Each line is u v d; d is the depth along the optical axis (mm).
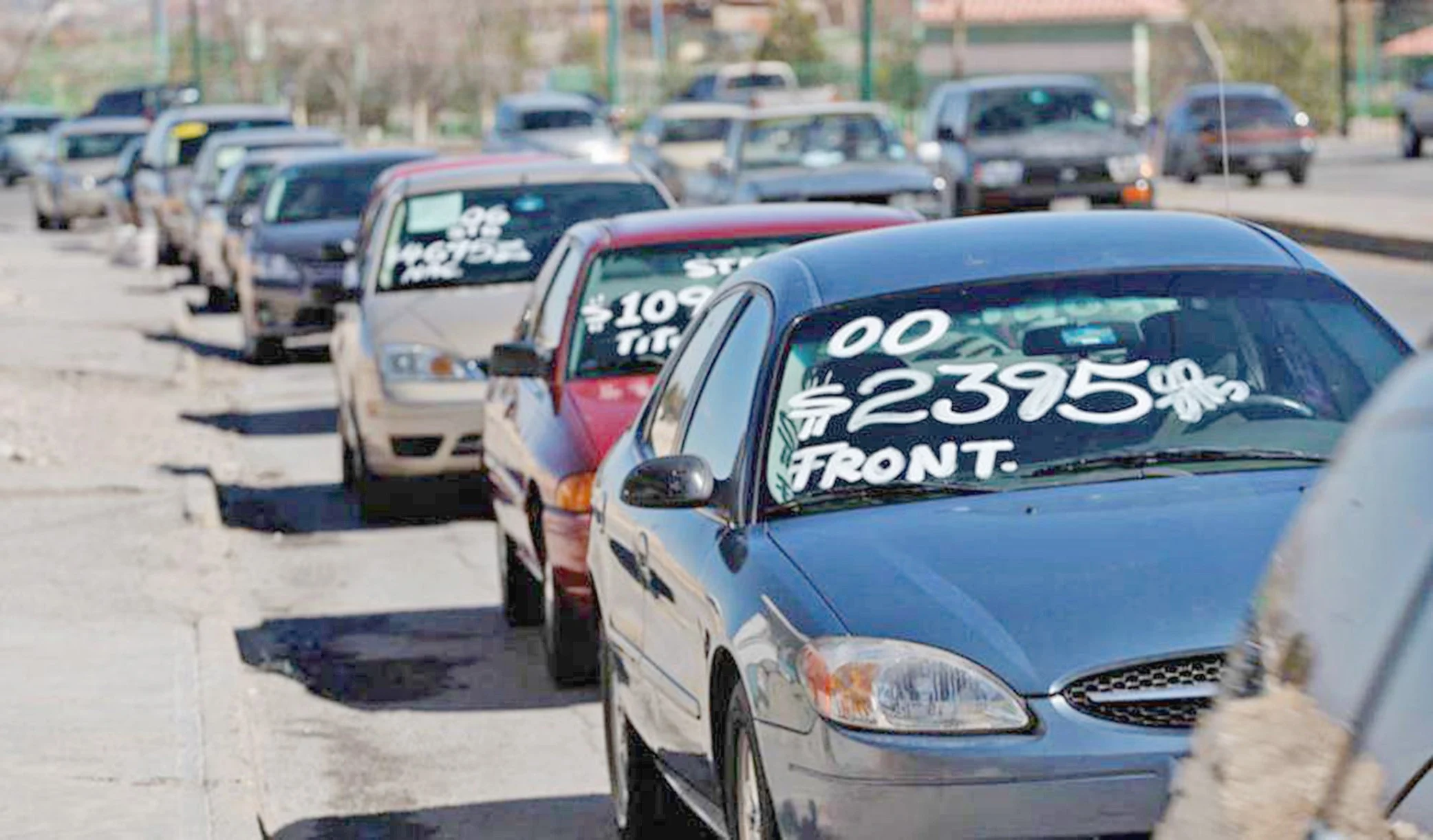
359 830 17297
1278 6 164625
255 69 171250
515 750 19438
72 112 187875
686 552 14070
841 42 191375
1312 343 14289
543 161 33844
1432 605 6652
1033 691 11398
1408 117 111500
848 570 12328
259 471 36406
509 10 178250
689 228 23719
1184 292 14617
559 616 21047
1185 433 13648
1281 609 7340
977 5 170000
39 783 17359
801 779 11914
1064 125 63531
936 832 11398
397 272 31078
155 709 19594
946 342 14328
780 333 14477
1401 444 6961
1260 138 90938
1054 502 12914
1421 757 6574
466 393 29547
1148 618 11523
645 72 172625
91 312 59125
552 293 24359
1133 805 11227
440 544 29297
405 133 177375
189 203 69438
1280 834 7027
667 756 14750
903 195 55406
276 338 49906
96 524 29312
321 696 21625
